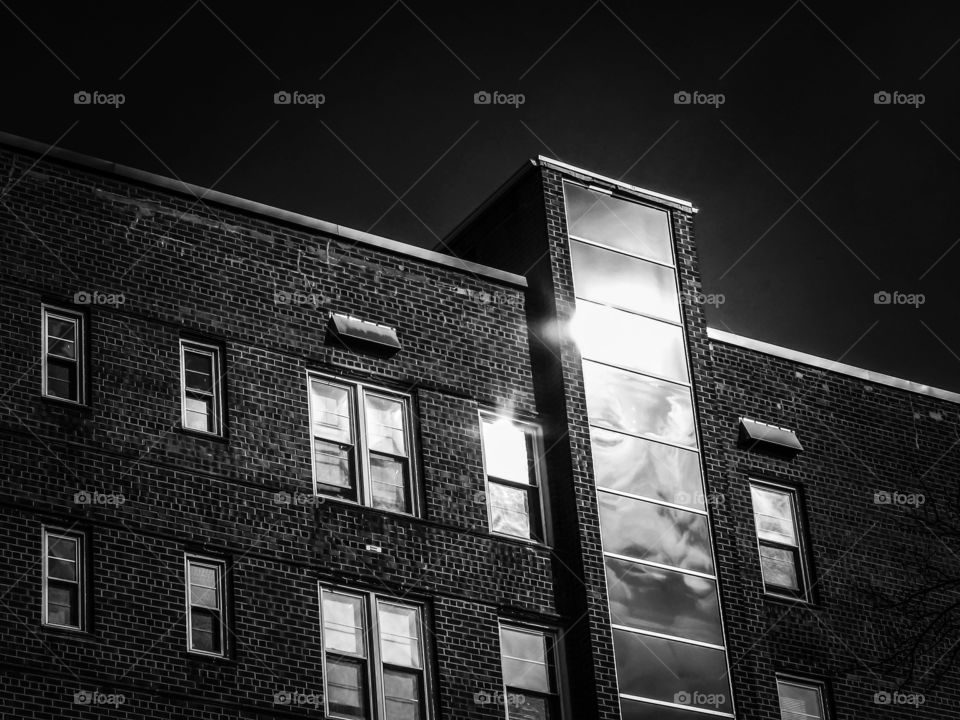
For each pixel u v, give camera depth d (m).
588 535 33.66
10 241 30.56
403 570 31.91
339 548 31.44
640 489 34.81
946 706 36.88
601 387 35.34
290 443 31.81
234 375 31.81
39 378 29.89
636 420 35.47
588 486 34.16
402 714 30.92
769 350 38.41
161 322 31.42
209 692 29.22
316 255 33.59
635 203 37.84
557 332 35.25
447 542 32.56
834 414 38.62
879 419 39.16
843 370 39.19
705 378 36.72
